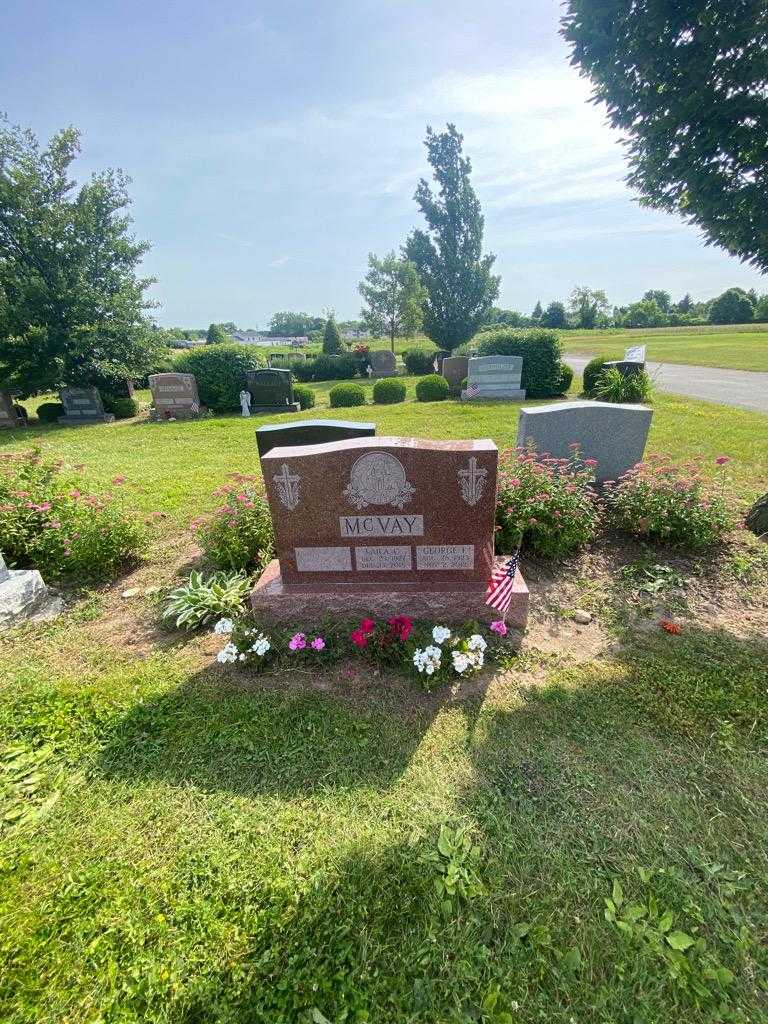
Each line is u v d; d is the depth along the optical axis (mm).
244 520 4512
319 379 27422
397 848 2066
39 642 3678
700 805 2195
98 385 16547
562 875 1931
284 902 1881
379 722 2760
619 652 3283
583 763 2430
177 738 2707
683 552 4523
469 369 15078
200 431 12336
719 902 1821
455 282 27844
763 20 3104
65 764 2578
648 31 3434
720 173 3637
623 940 1716
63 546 4484
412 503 3430
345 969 1675
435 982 1631
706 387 14562
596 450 5793
